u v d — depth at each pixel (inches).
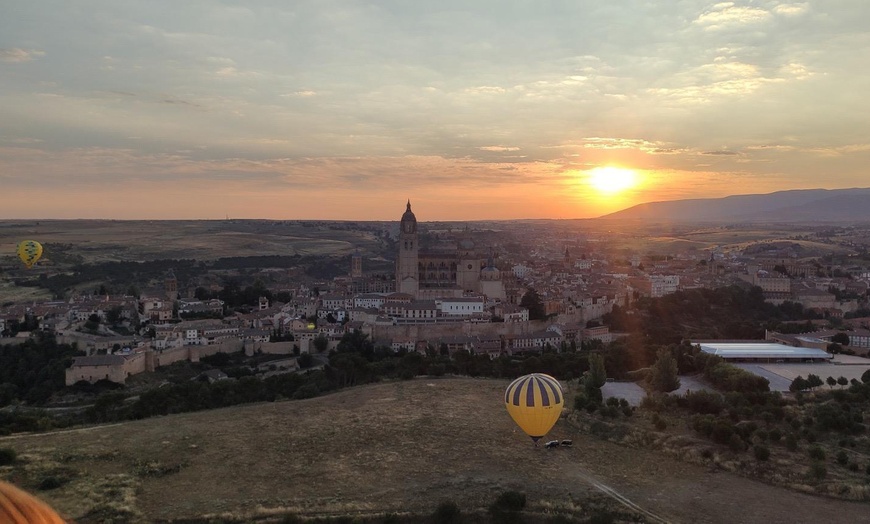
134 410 6082.7
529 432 4352.9
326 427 4879.4
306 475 3973.9
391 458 4239.7
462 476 3924.7
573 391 6023.6
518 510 3469.5
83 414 6683.1
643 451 4429.1
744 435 4411.9
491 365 7391.7
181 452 4365.2
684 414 5078.7
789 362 7849.4
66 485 3767.2
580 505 3543.3
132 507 3469.5
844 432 4564.5
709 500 3631.9
